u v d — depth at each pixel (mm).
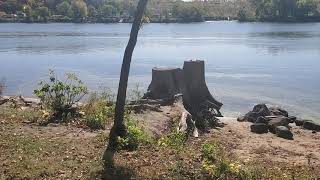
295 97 24875
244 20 155375
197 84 17203
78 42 66188
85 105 14391
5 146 10492
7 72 34812
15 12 147125
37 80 30797
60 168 9273
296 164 11273
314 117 20172
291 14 148125
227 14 172250
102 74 33875
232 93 26031
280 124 15258
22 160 9594
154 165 9758
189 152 10953
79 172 9148
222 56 47281
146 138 11453
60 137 11531
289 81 30531
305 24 129375
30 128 12281
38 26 123438
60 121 13086
